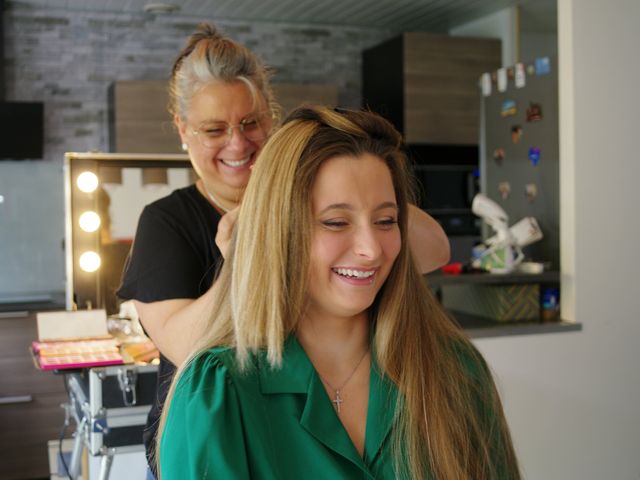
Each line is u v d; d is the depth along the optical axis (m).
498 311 3.55
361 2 5.86
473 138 6.17
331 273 1.16
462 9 6.13
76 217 2.99
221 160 1.82
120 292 1.79
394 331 1.25
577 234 3.54
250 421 1.13
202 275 1.78
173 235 1.77
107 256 3.03
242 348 1.16
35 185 5.64
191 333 1.62
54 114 5.89
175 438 1.13
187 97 1.84
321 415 1.17
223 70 1.81
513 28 6.10
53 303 4.82
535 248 3.83
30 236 5.63
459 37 6.11
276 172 1.16
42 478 4.64
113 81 5.96
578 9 3.52
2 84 5.66
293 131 1.18
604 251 3.58
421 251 1.84
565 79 3.55
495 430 1.31
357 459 1.17
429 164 6.03
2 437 4.60
